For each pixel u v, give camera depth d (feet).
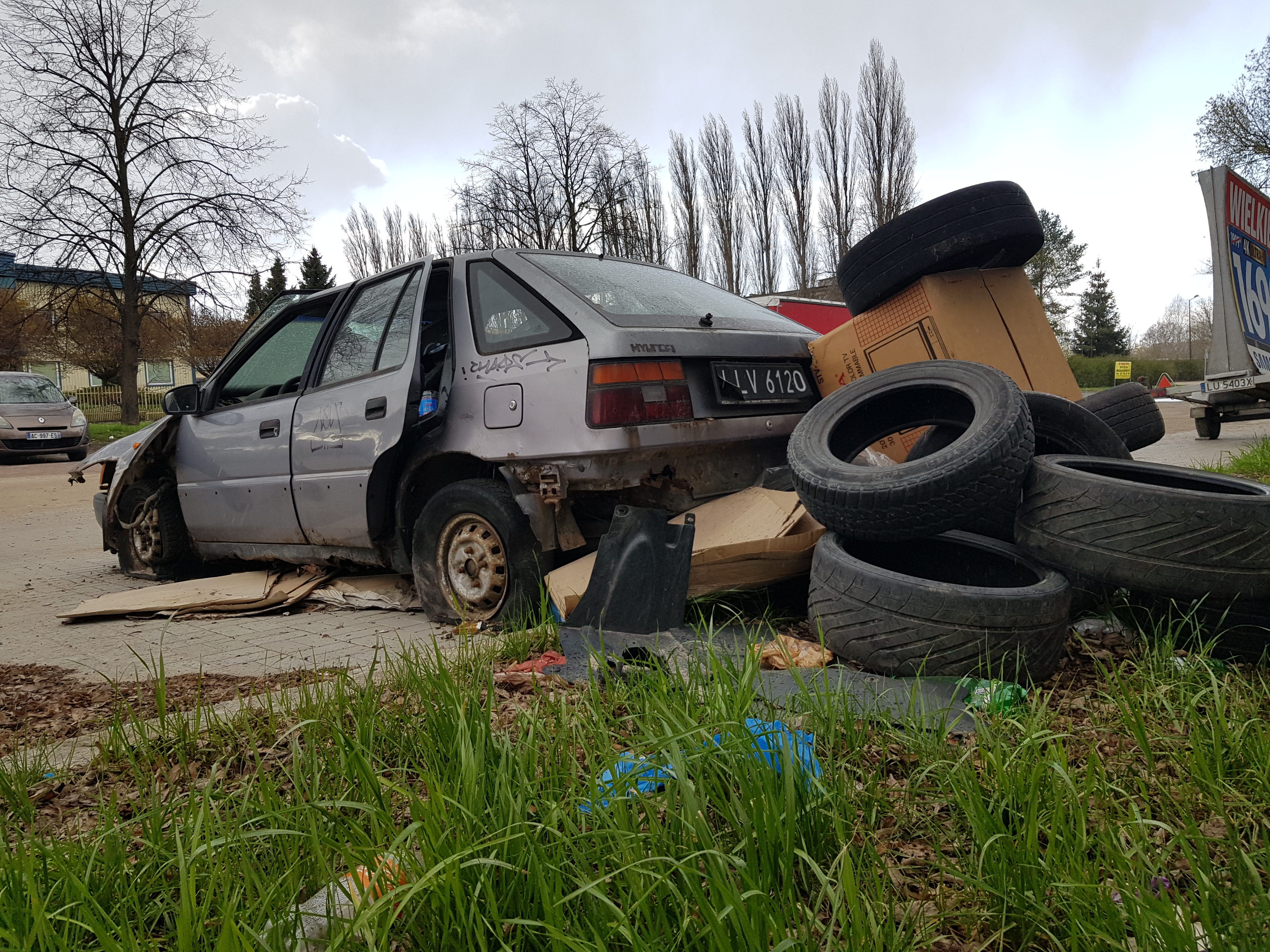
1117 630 10.78
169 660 13.48
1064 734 6.89
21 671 13.30
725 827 6.07
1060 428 13.03
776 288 152.76
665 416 12.87
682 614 11.41
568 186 105.60
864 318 15.07
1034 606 9.25
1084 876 5.21
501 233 107.86
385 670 11.00
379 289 16.62
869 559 12.01
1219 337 38.83
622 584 11.70
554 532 13.58
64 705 11.27
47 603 19.66
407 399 14.40
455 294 14.96
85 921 5.08
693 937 4.75
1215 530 9.41
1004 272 15.05
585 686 9.44
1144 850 5.62
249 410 18.22
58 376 161.99
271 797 6.40
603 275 15.08
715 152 150.10
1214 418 43.50
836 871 5.67
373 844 5.84
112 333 139.13
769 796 5.67
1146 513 9.76
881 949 4.78
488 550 13.87
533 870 5.18
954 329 14.24
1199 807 6.44
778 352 15.06
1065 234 239.71
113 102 90.58
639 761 6.43
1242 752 6.98
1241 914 4.81
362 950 4.97
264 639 14.57
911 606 9.57
